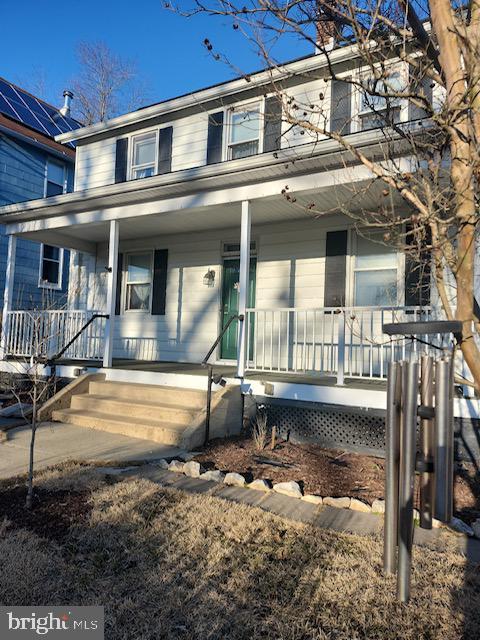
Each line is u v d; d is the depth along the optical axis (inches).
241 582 103.4
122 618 90.7
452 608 95.5
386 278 287.1
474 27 75.4
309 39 108.3
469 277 71.0
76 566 108.6
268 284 329.7
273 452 209.9
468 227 71.4
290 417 238.7
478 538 130.8
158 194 283.1
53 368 277.9
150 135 414.3
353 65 276.8
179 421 233.1
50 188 540.7
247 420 244.8
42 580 102.6
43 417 259.4
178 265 380.8
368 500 156.3
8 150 490.6
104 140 440.5
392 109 121.6
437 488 68.1
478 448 191.3
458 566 113.0
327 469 189.8
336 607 95.6
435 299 204.4
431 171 101.7
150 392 264.8
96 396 276.4
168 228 353.7
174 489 156.3
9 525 128.1
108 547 117.3
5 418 268.1
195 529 127.3
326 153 209.3
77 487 156.0
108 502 143.7
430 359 75.4
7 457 191.9
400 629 89.2
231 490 160.6
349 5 96.1
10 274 364.8
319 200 255.3
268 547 119.6
